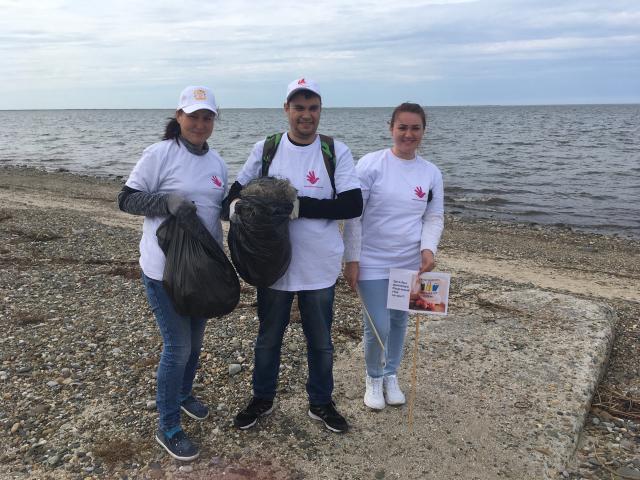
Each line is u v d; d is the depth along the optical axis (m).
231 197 3.01
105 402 3.70
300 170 3.00
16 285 6.29
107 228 10.38
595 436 3.57
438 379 4.07
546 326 5.07
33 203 14.46
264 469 3.04
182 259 2.74
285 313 3.19
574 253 10.84
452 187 20.86
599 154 34.22
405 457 3.16
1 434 3.32
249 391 3.92
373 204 3.37
